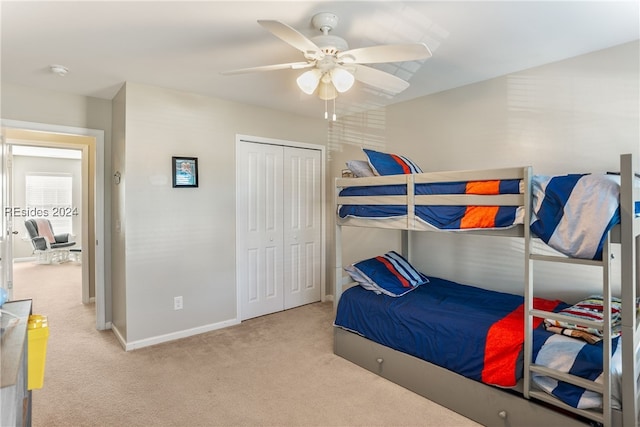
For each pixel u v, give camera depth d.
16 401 1.14
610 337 1.62
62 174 8.46
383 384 2.54
